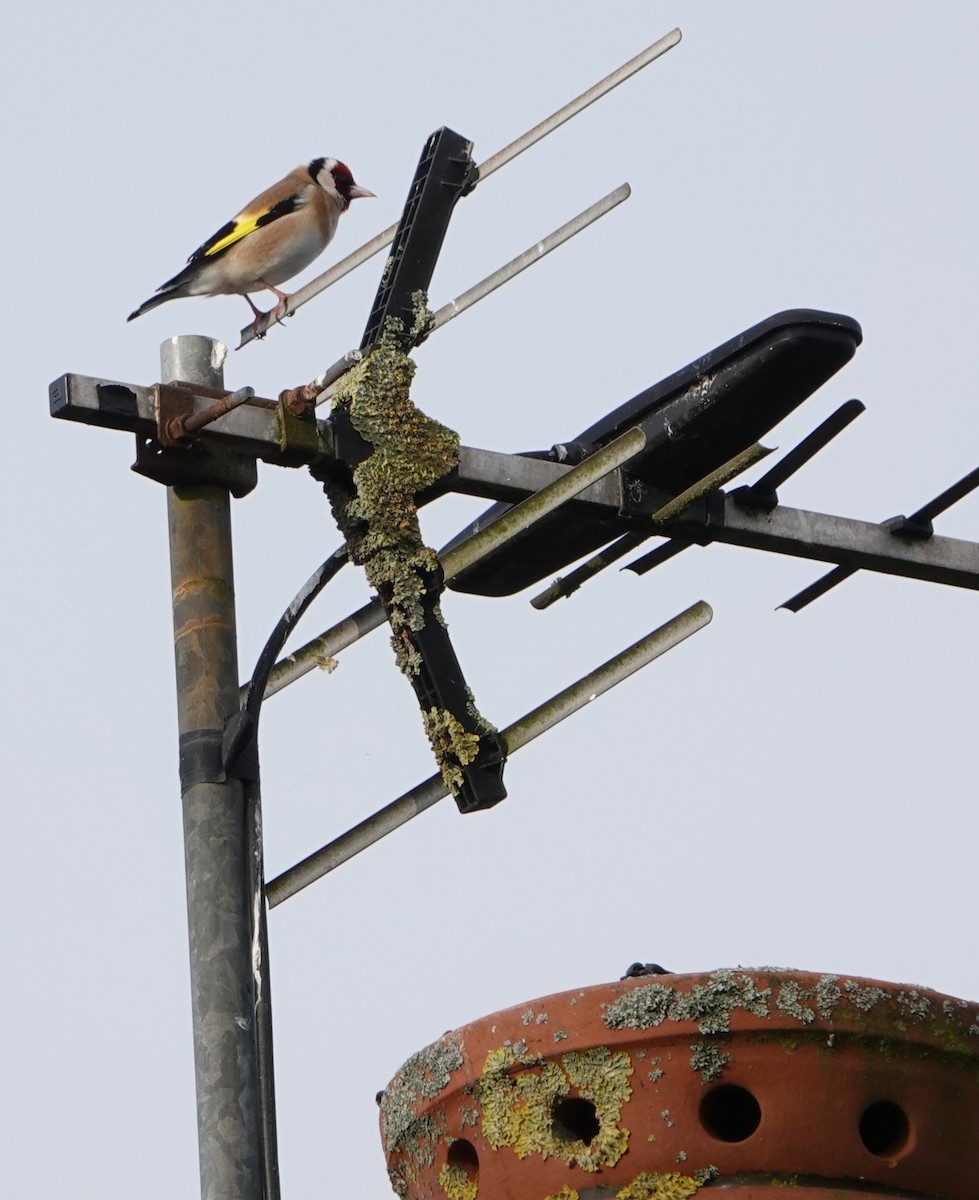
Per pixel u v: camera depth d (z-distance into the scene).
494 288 12.45
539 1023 8.79
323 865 11.23
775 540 13.12
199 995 10.15
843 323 11.92
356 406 11.84
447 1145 9.05
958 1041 8.84
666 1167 8.58
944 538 13.67
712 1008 8.66
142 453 11.13
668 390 12.45
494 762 11.30
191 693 10.85
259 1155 9.82
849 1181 8.65
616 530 12.84
